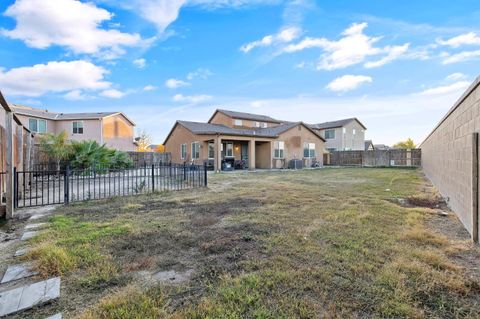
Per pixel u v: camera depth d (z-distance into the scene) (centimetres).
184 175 1030
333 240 333
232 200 616
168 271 255
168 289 221
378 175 1348
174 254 295
